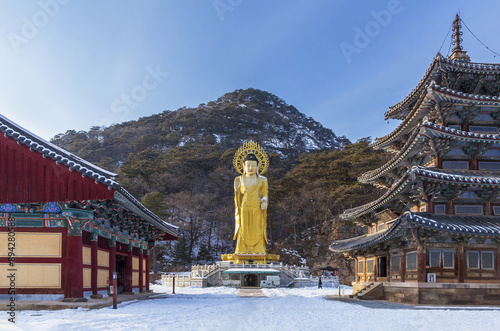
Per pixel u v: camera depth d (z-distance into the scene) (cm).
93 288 3297
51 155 2850
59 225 3003
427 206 4125
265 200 8912
